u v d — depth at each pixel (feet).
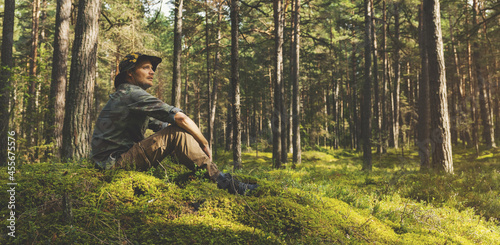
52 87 35.47
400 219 12.87
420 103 47.09
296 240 8.34
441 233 11.89
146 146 9.23
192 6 65.57
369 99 51.67
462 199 18.93
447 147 30.25
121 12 51.03
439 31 31.50
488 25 61.41
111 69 95.30
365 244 9.08
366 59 53.16
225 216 8.82
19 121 24.62
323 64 94.43
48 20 79.56
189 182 9.73
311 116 117.08
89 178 8.89
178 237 7.50
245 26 82.74
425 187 20.68
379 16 86.38
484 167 37.91
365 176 29.63
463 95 84.28
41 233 6.68
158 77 103.76
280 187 10.85
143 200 8.52
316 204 10.47
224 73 83.66
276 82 55.26
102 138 9.43
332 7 77.30
